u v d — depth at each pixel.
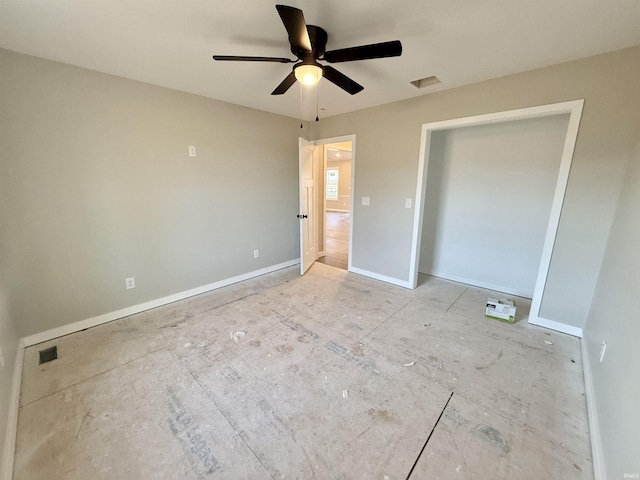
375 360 2.10
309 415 1.61
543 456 1.38
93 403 1.68
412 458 1.37
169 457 1.37
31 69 2.04
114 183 2.52
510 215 3.25
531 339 2.38
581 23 1.66
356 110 3.62
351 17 1.61
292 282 3.72
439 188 3.74
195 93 2.92
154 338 2.37
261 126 3.63
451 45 1.94
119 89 2.45
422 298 3.21
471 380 1.89
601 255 2.22
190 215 3.09
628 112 2.01
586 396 1.75
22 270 2.14
